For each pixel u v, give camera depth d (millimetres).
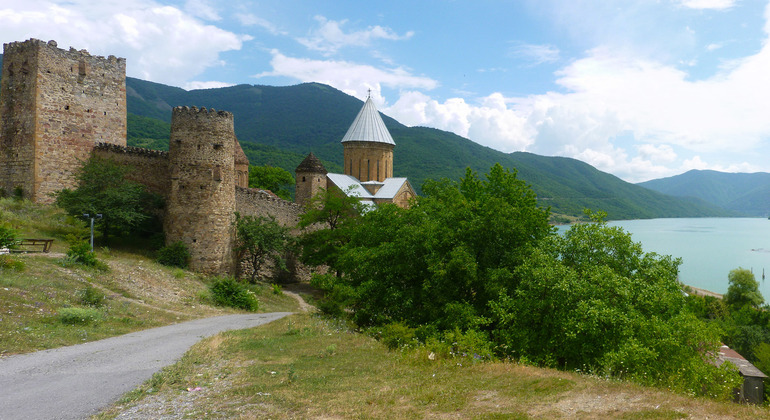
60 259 22500
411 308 20938
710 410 7812
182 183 30516
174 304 22719
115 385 9633
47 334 13781
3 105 32094
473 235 20891
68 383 9695
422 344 14164
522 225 21094
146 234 33406
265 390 9500
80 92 33219
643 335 14414
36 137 30672
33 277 18812
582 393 9008
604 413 7836
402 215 26188
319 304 22766
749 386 27125
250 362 12062
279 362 12172
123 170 32062
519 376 10602
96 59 34344
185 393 9289
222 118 31516
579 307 14828
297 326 17875
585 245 18781
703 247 143250
